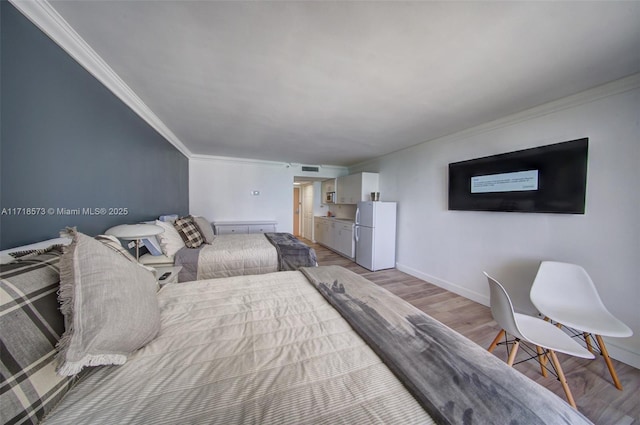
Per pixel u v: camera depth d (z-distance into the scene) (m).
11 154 1.04
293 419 0.57
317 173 5.69
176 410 0.59
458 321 2.34
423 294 3.02
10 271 0.69
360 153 4.35
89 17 1.18
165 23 1.22
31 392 0.56
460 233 3.00
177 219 2.86
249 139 3.46
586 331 1.43
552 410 0.60
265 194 5.20
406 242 3.94
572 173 1.93
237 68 1.64
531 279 2.27
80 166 1.47
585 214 1.90
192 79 1.78
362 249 4.30
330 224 5.76
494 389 0.66
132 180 2.15
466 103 2.15
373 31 1.27
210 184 4.77
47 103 1.22
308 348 0.86
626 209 1.70
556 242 2.09
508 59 1.49
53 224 1.27
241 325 1.01
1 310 0.57
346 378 0.72
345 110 2.35
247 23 1.22
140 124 2.30
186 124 2.81
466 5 1.09
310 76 1.73
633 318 1.68
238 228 4.74
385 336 0.92
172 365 0.75
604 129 1.79
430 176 3.45
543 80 1.74
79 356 0.63
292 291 1.40
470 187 2.80
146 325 0.84
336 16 1.17
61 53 1.31
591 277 1.87
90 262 0.77
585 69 1.59
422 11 1.13
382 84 1.83
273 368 0.75
